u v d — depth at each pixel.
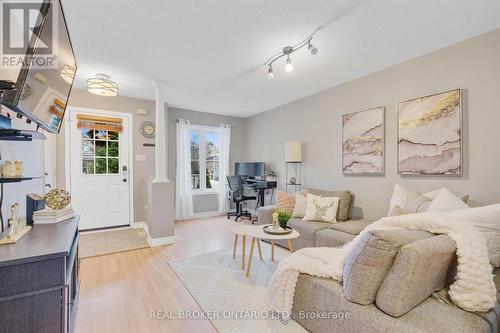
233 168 6.04
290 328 1.68
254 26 2.18
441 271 1.32
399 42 2.47
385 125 3.10
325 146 3.96
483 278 1.23
